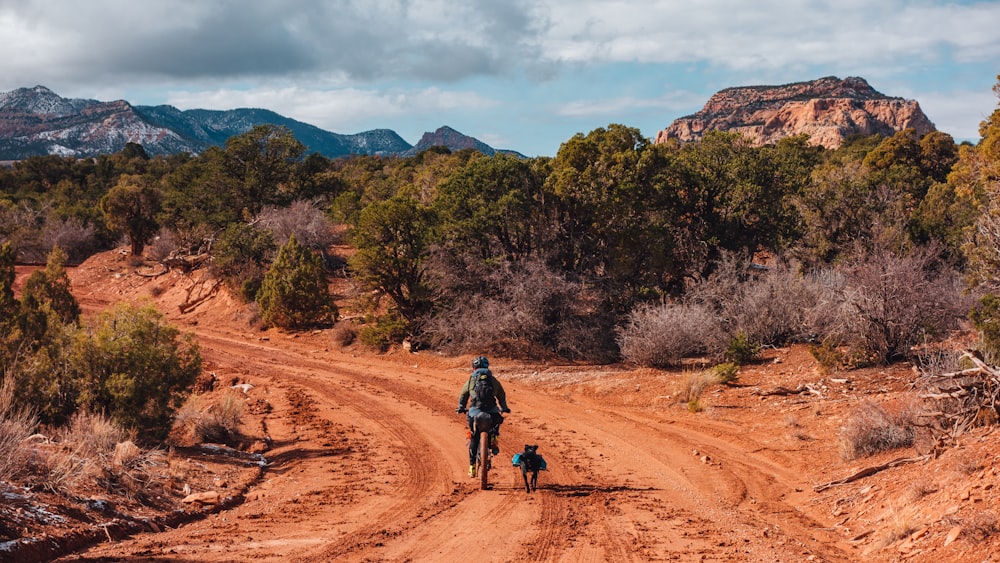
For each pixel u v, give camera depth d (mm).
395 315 31797
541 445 14984
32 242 62906
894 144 63219
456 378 25125
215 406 16109
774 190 38406
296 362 28812
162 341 13727
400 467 12648
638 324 26562
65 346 13367
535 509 9477
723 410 18125
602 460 13586
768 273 27703
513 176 32312
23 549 6113
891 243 34812
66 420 12625
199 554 6797
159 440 12992
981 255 18531
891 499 8969
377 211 29812
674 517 9258
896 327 19391
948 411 11711
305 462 13117
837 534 8594
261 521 8617
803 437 14734
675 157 38219
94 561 6301
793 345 24078
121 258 60688
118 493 8594
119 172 114625
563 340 28328
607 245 33344
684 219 38625
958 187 20203
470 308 29734
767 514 9789
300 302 35625
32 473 8008
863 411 13070
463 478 11719
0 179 106875
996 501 7000
